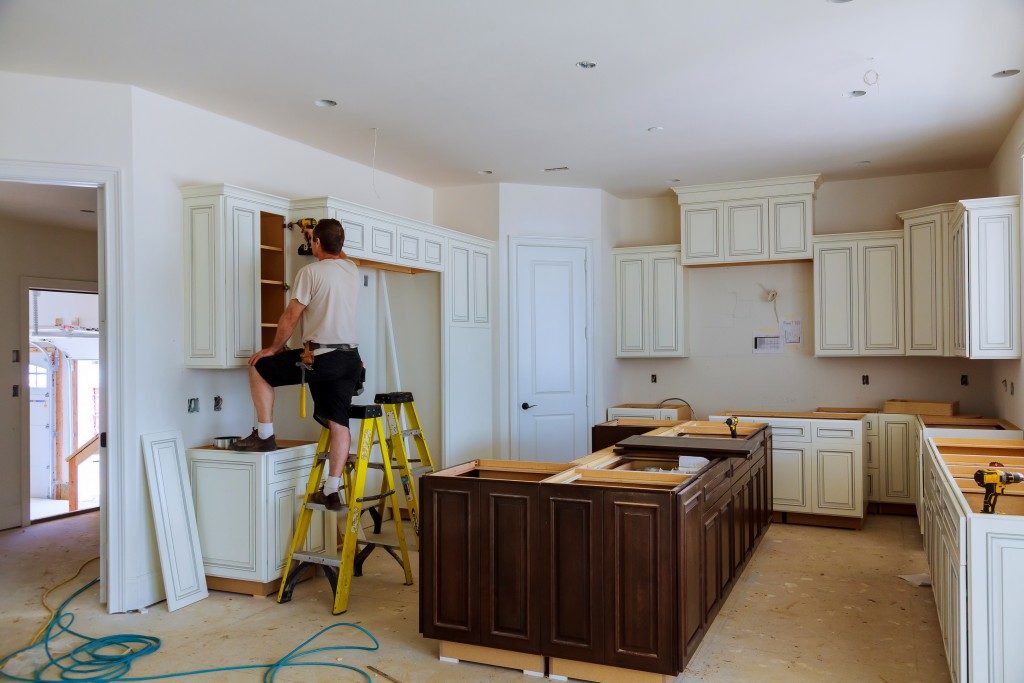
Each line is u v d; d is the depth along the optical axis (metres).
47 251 6.53
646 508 2.92
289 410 5.05
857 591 4.22
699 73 4.01
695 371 7.12
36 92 3.88
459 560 3.25
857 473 5.63
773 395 6.82
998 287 4.38
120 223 3.99
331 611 3.92
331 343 4.03
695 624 3.11
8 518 6.05
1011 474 2.77
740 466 4.12
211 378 4.48
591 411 6.76
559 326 6.71
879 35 3.53
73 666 3.27
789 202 6.40
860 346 6.21
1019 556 2.36
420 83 4.13
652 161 5.88
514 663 3.20
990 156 5.77
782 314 6.80
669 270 6.91
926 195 6.33
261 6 3.17
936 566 3.38
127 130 4.04
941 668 3.19
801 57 3.81
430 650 3.42
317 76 4.00
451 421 5.95
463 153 5.60
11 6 3.13
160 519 4.00
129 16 3.25
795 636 3.56
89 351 8.45
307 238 4.45
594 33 3.51
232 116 4.64
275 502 4.16
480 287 6.40
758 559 4.88
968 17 3.34
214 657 3.36
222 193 4.20
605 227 6.98
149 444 4.02
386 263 5.19
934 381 6.28
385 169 6.06
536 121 4.85
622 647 2.96
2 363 6.09
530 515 3.12
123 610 3.94
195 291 4.27
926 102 4.50
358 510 4.02
